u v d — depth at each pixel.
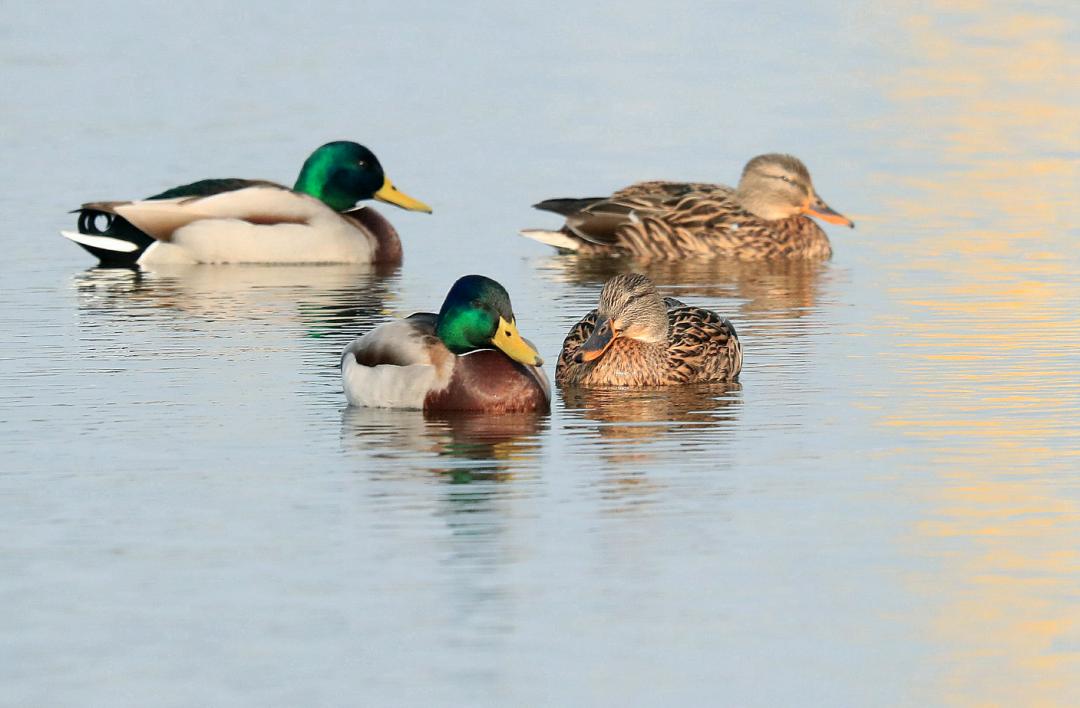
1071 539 13.19
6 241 26.23
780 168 26.16
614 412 16.92
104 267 25.39
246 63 39.22
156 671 11.08
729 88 36.69
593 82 37.16
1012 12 45.28
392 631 11.61
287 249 25.97
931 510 13.83
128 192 28.78
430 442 15.81
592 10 45.75
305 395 17.56
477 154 31.41
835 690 10.89
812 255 25.95
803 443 15.70
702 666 11.16
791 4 46.53
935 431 16.02
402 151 31.58
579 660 11.23
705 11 45.75
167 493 14.36
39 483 14.63
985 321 20.70
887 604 12.05
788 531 13.38
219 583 12.41
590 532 13.36
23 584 12.42
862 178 29.81
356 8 46.03
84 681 10.96
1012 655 11.34
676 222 26.23
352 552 12.97
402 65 38.94
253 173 30.06
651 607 11.98
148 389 17.80
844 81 37.41
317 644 11.44
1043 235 25.73
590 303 22.33
